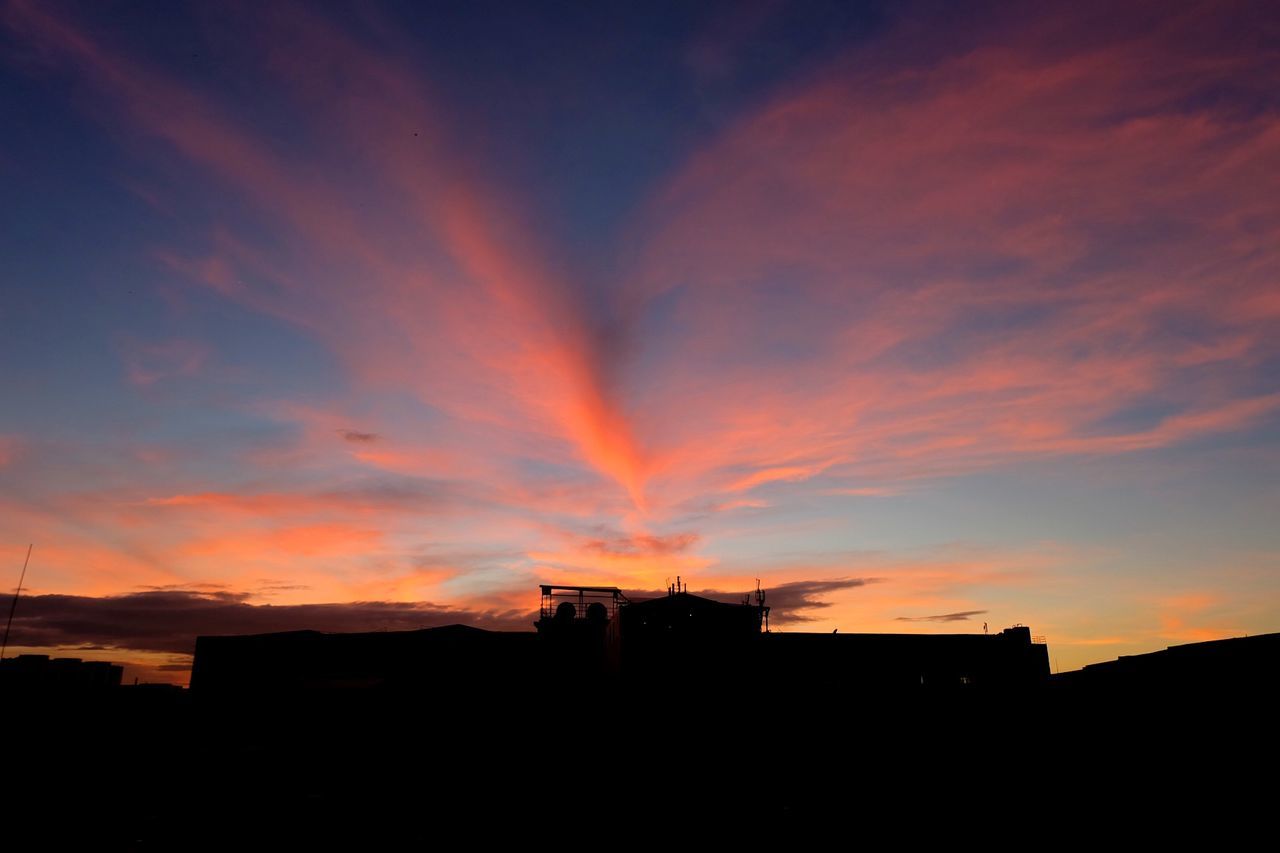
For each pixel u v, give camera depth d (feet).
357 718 135.03
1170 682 92.43
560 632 146.00
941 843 100.27
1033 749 114.11
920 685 126.41
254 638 147.54
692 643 118.32
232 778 129.18
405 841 111.45
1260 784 79.51
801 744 116.88
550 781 125.08
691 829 105.09
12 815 116.57
